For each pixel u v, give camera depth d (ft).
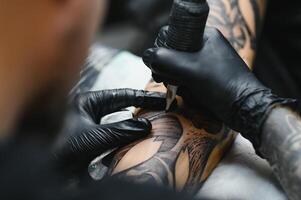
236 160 2.90
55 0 1.39
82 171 2.71
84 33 1.49
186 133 2.84
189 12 2.68
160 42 2.93
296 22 4.13
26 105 1.45
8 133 1.40
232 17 3.39
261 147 2.72
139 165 2.66
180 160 2.72
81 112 2.96
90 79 3.54
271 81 4.24
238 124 2.77
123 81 3.57
